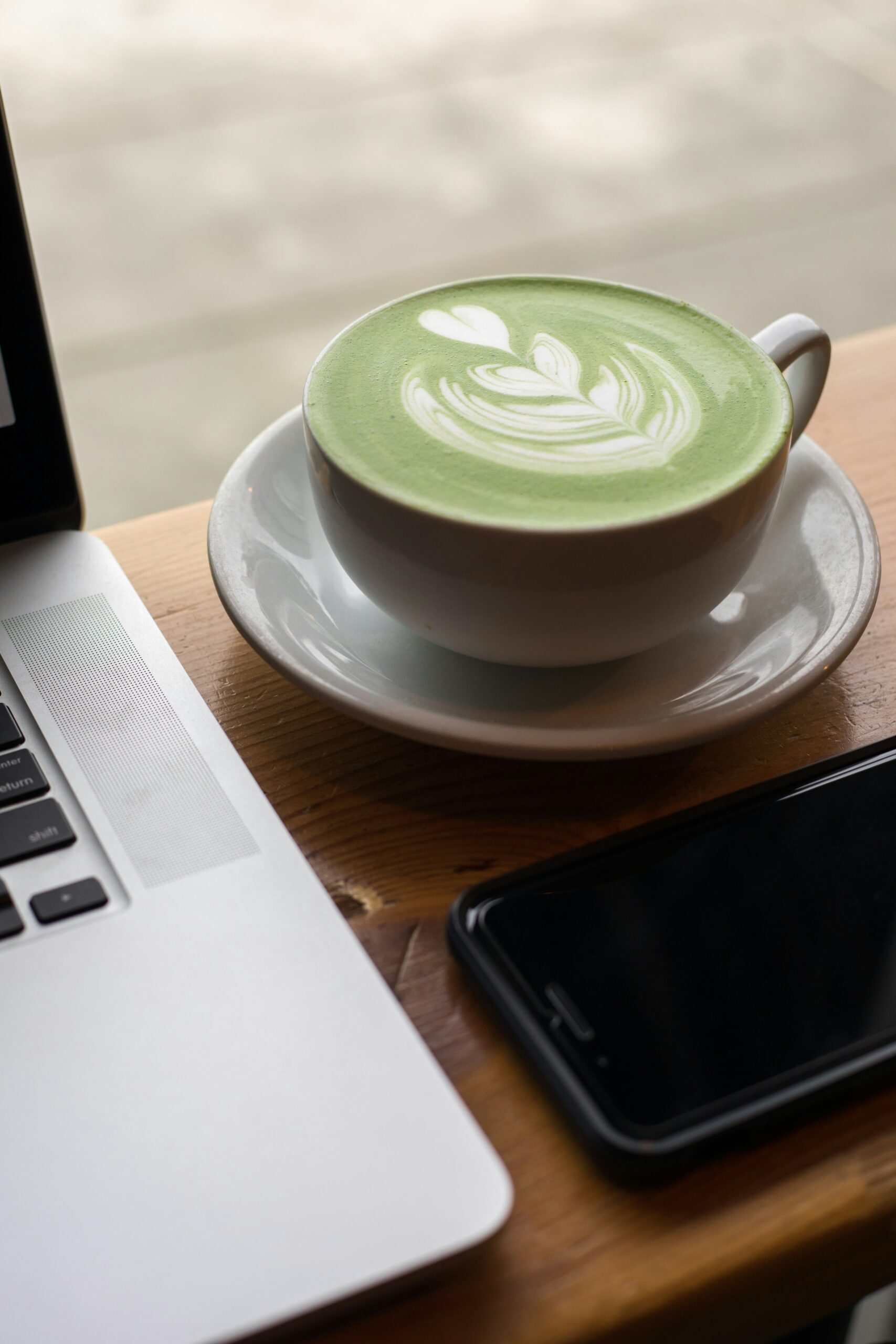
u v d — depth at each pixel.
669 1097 0.24
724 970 0.26
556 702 0.33
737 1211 0.24
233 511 0.37
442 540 0.29
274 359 1.81
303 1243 0.22
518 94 2.53
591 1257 0.23
